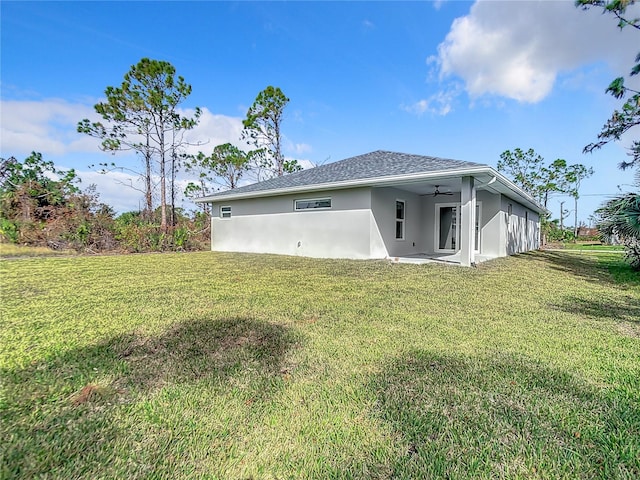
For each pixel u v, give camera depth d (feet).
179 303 14.90
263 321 12.23
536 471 4.92
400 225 36.50
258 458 5.18
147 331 11.12
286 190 36.04
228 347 9.72
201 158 73.92
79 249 42.83
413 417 6.22
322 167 45.32
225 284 19.57
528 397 6.92
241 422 6.09
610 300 16.03
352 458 5.18
